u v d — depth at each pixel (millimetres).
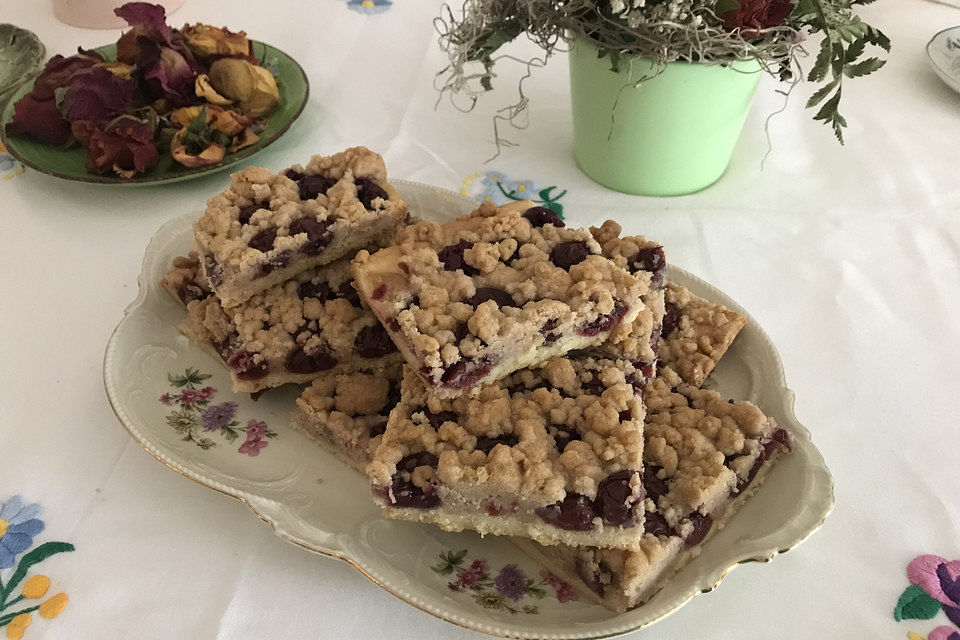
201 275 419
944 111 560
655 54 403
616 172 491
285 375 396
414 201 460
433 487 325
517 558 331
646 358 372
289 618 311
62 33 613
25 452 360
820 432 376
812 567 325
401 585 302
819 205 494
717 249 465
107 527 335
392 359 405
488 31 434
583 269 367
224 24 638
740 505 342
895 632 306
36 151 485
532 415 339
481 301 361
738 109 458
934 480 356
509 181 507
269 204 415
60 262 448
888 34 626
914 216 485
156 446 345
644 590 312
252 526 339
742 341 395
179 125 489
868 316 428
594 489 315
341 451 366
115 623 307
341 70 599
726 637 305
